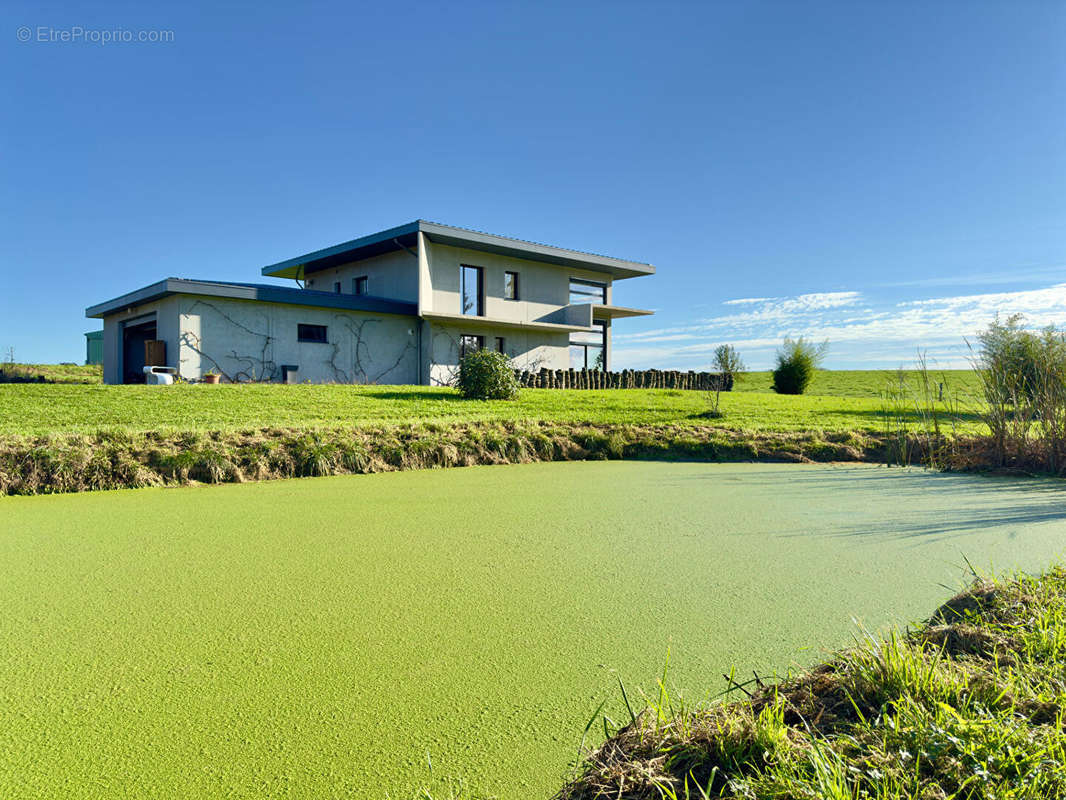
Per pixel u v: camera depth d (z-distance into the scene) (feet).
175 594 8.92
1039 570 9.91
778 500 16.02
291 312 47.21
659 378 61.82
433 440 22.21
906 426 26.89
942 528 13.01
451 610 8.41
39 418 22.61
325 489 17.16
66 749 5.32
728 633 7.70
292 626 7.84
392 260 55.06
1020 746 4.60
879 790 4.23
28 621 7.93
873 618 8.13
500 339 58.95
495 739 5.49
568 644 7.38
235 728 5.63
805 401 41.50
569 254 59.57
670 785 4.58
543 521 13.53
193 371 42.83
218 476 18.03
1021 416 21.88
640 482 18.66
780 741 4.89
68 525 12.89
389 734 5.56
